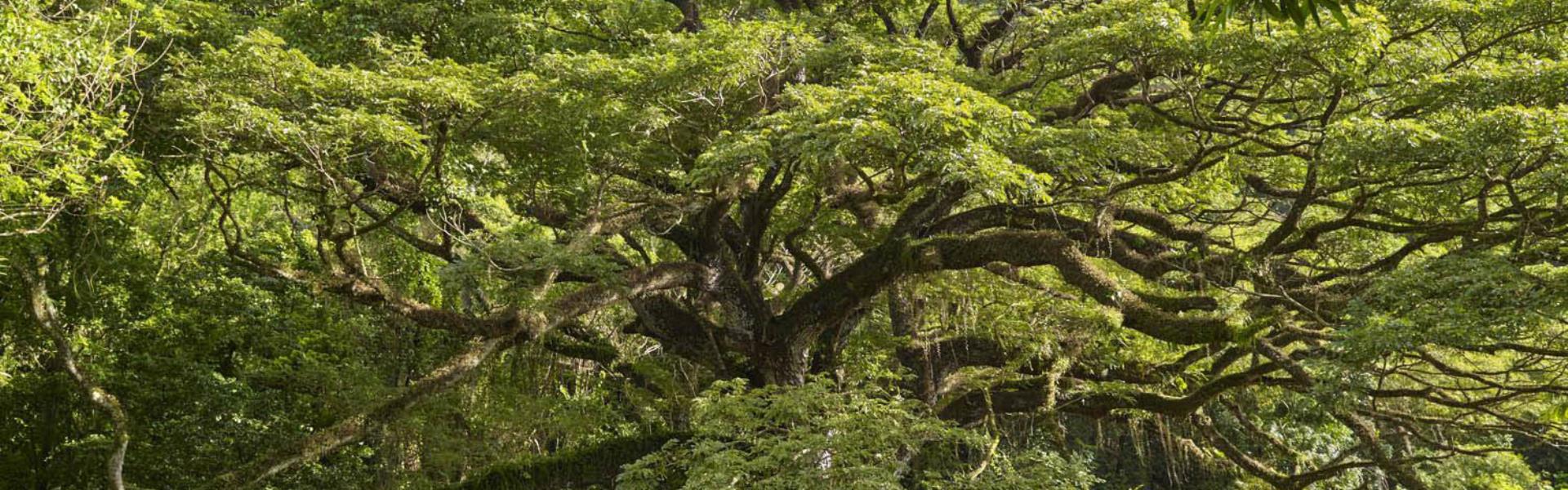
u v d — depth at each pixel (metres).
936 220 15.62
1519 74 11.02
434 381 13.66
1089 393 16.69
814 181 15.51
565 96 12.75
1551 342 10.69
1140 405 15.87
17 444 17.41
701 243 16.72
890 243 14.75
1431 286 9.27
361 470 18.83
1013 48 18.14
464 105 12.12
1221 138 14.77
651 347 22.48
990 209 15.23
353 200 12.69
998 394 17.61
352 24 14.98
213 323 18.81
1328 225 12.52
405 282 20.66
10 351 17.47
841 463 11.96
